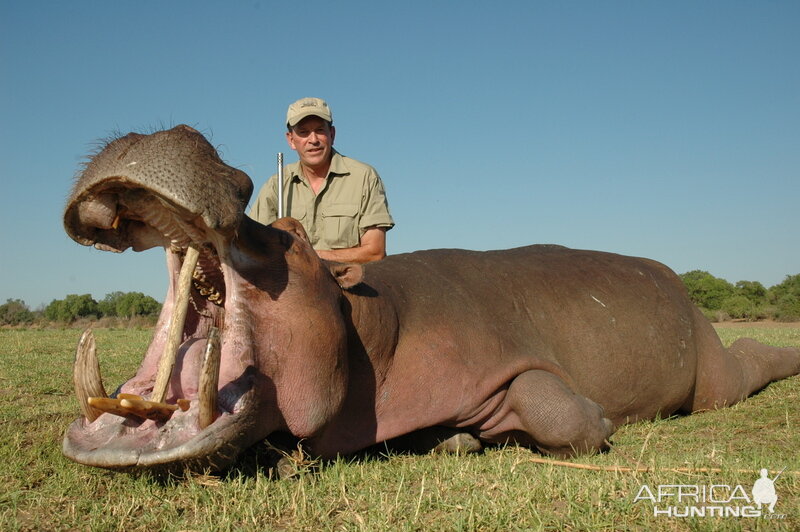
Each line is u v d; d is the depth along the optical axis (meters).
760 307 38.72
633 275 6.64
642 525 3.18
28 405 6.67
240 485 3.71
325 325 4.09
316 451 4.34
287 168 7.75
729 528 3.06
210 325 4.09
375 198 7.40
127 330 19.83
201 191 3.27
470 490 3.76
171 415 3.51
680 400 6.61
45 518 3.51
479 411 5.00
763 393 7.49
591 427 4.79
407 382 4.82
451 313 5.17
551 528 3.18
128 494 3.75
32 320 34.59
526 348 5.39
